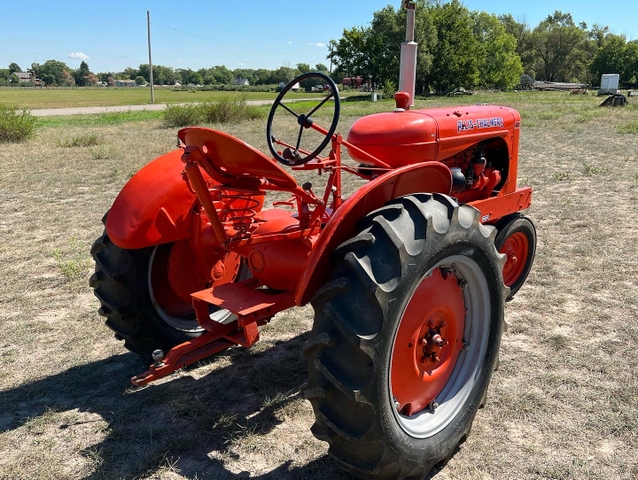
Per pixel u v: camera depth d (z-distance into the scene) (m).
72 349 3.66
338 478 2.39
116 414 2.91
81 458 2.57
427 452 2.27
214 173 2.60
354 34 51.56
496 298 2.62
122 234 2.94
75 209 7.52
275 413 2.89
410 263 2.05
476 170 3.89
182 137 2.62
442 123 3.39
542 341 3.59
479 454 2.54
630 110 22.95
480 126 3.74
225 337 2.92
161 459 2.52
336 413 2.10
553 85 67.69
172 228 3.11
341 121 19.78
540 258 5.11
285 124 18.64
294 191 2.69
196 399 3.02
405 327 2.31
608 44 84.12
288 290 2.97
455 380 2.61
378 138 3.23
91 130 19.61
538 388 3.06
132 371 3.37
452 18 52.03
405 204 2.25
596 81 86.31
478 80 55.06
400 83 3.97
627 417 2.76
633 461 2.45
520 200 4.34
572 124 17.22
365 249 2.09
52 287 4.74
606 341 3.55
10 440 2.71
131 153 12.77
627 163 10.10
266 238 2.73
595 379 3.12
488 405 2.91
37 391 3.14
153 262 3.22
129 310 3.16
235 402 3.02
